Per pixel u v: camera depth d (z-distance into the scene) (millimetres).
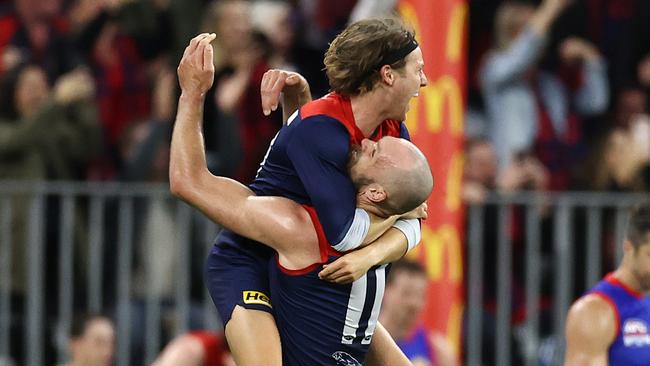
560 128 30594
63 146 26047
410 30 13039
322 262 13000
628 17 33125
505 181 27766
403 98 12953
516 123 29750
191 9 28062
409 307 22703
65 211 23953
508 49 29859
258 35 26281
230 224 13211
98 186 24031
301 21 28469
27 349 24000
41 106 25938
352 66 12852
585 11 32438
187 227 24188
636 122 31094
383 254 13008
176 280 24234
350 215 12773
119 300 24047
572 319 19531
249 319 13211
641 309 19453
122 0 28859
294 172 13141
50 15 28609
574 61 31500
